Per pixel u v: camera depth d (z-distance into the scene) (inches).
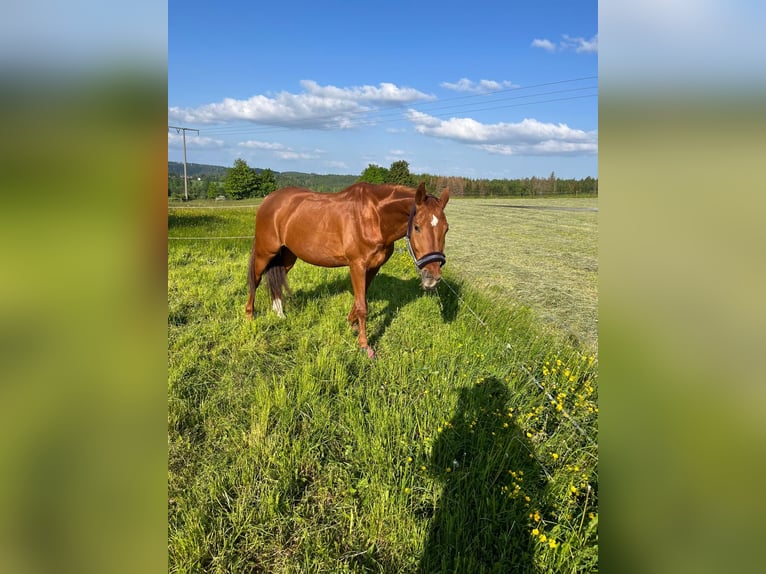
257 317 182.1
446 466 92.6
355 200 149.6
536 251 428.8
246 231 459.5
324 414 112.2
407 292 223.6
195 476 92.0
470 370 130.0
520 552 74.0
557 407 106.8
